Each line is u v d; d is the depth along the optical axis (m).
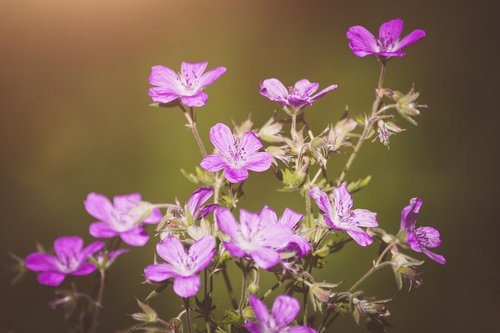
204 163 0.61
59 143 1.54
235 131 0.64
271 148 0.62
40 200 1.42
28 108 1.61
